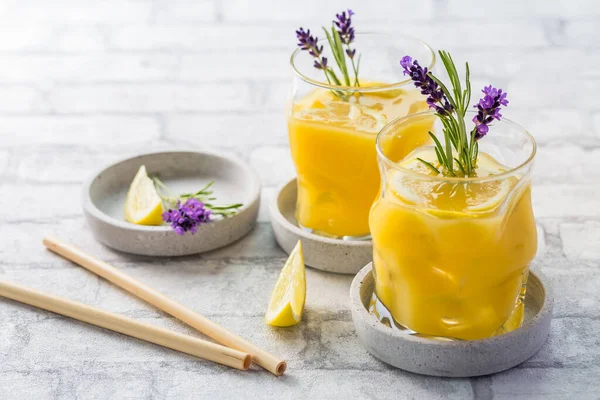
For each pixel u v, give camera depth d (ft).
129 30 4.07
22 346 2.51
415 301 2.38
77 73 3.73
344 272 2.70
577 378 2.38
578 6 4.19
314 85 2.64
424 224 2.29
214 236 2.78
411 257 2.33
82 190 2.88
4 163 3.17
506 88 3.56
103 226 2.77
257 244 2.82
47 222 2.92
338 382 2.39
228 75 3.70
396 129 2.47
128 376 2.42
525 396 2.34
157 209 2.81
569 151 3.18
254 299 2.64
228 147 3.26
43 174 3.12
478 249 2.29
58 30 4.08
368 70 2.80
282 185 2.89
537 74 3.65
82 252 2.75
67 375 2.43
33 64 3.80
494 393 2.35
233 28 4.06
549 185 3.01
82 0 4.42
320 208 2.74
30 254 2.80
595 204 2.93
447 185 2.31
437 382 2.38
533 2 4.25
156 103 3.52
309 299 2.63
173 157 3.02
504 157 2.44
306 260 2.71
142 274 2.73
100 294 2.67
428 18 4.10
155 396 2.37
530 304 2.52
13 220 2.93
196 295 2.65
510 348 2.36
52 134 3.33
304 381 2.40
